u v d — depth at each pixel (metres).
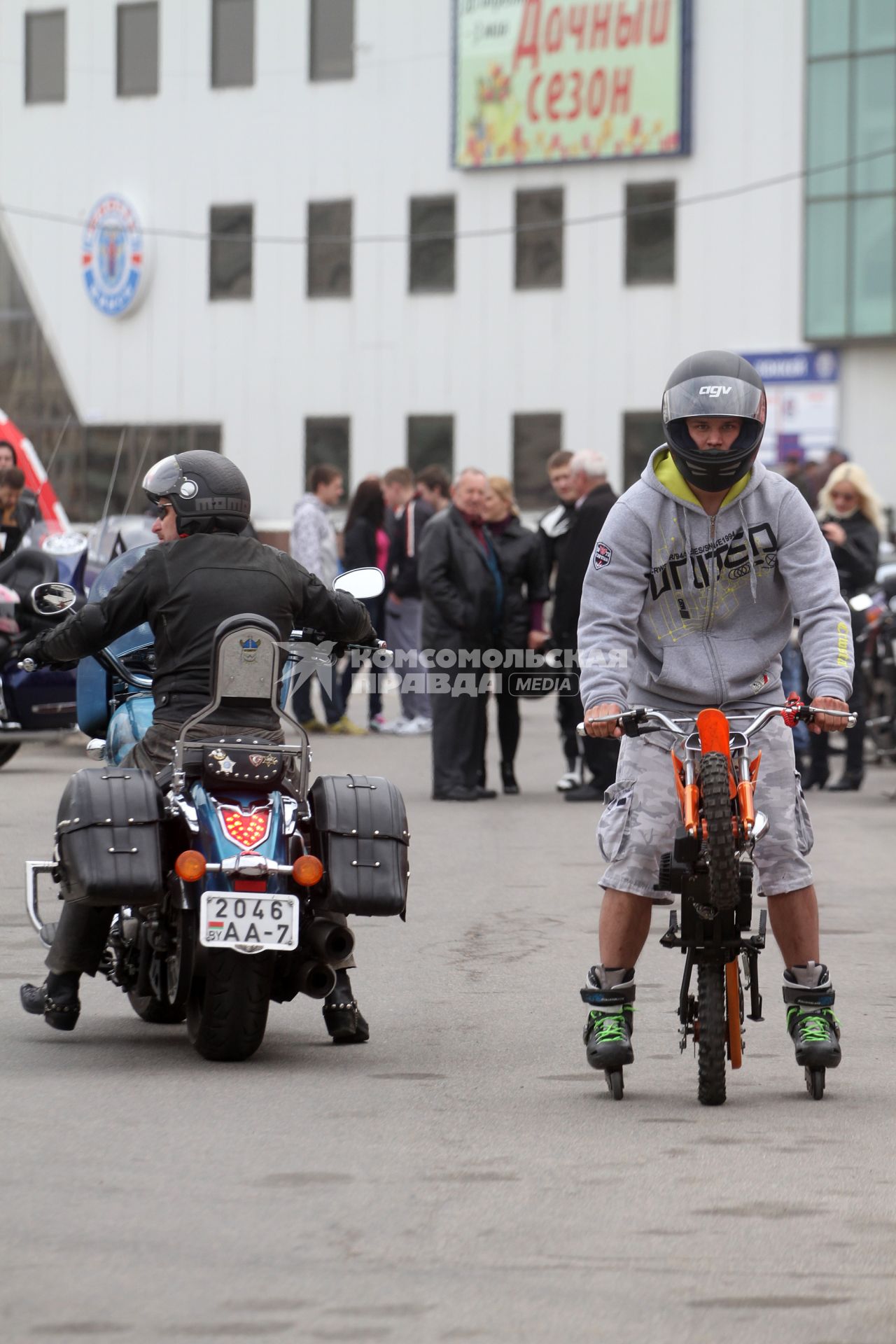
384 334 140.62
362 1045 20.08
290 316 143.12
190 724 18.92
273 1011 22.14
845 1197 14.60
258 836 18.50
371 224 140.62
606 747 42.00
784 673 47.84
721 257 131.00
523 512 137.25
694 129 131.25
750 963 18.28
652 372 133.50
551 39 133.50
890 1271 12.92
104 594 21.27
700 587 17.98
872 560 45.75
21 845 34.06
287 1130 16.45
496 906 28.95
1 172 150.62
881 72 125.50
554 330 136.12
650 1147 16.02
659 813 17.89
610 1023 17.78
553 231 135.88
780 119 129.00
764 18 129.00
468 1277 12.72
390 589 57.97
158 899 18.34
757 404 17.47
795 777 18.11
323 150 141.88
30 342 150.12
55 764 48.94
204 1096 17.66
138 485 27.66
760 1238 13.59
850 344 127.62
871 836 37.22
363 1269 12.84
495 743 57.69
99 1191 14.55
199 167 145.25
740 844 17.06
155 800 18.72
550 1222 13.91
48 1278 12.60
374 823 19.08
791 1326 11.88
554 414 136.38
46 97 149.62
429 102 139.00
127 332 147.62
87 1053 19.55
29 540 47.53
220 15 144.38
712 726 17.14
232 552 19.97
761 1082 18.61
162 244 146.38
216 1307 12.11
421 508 57.88
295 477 143.38
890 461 127.56
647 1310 12.13
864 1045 20.30
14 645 44.53
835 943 26.25
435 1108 17.31
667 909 29.59
